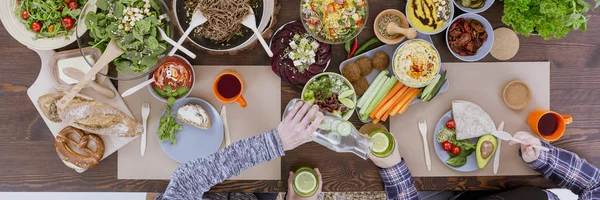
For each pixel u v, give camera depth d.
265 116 1.57
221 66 1.55
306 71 1.50
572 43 1.57
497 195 1.56
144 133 1.56
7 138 1.57
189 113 1.50
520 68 1.58
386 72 1.52
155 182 1.59
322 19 1.46
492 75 1.58
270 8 1.43
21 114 1.56
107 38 1.38
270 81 1.56
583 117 1.60
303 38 1.48
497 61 1.58
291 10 1.54
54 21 1.45
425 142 1.59
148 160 1.58
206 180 1.28
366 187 1.61
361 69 1.52
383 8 1.54
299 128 1.29
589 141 1.62
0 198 2.03
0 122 1.56
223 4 1.38
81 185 1.58
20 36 1.45
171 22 1.42
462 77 1.58
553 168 1.56
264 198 1.91
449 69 1.57
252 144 1.29
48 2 1.42
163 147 1.56
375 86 1.52
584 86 1.59
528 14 1.39
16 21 1.45
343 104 1.49
